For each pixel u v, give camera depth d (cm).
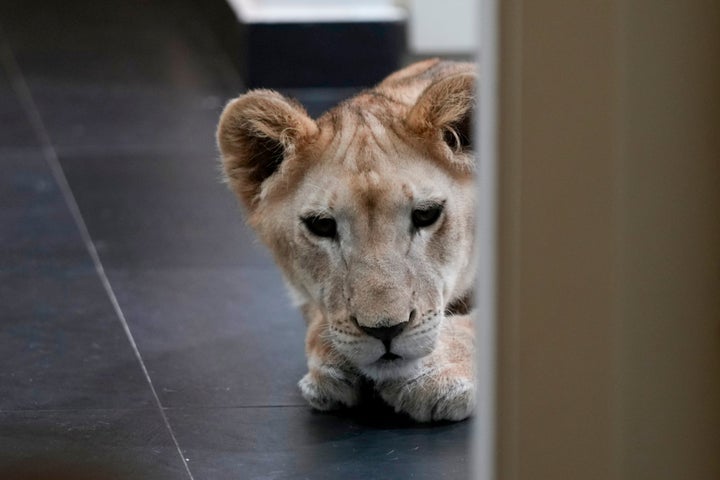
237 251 601
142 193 686
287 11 906
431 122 393
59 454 391
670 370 269
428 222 389
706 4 255
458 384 407
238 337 495
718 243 264
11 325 504
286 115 400
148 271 572
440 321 388
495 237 266
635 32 255
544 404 271
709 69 257
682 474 273
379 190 381
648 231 263
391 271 378
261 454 390
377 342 378
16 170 722
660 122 259
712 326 267
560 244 264
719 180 261
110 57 988
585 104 258
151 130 804
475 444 292
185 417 420
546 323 267
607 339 267
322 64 903
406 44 923
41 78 924
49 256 590
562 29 255
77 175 715
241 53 912
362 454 389
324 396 419
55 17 1120
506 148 261
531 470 273
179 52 1007
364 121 402
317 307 412
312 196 391
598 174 261
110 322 509
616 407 270
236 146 415
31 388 443
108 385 447
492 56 261
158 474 377
